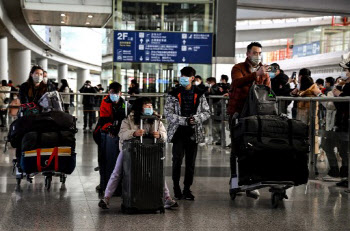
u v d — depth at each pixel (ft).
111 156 20.90
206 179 25.53
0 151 34.63
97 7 57.47
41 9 56.90
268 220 17.38
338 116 23.16
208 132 42.96
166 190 18.95
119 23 52.54
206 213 18.35
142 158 17.71
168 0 52.95
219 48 54.85
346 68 24.61
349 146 22.31
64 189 22.22
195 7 53.42
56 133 21.07
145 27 52.90
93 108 51.01
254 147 18.35
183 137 20.49
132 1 52.54
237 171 20.30
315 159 25.57
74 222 16.62
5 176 25.03
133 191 17.67
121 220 17.04
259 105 19.49
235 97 20.56
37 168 20.90
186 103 20.52
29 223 16.37
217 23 54.39
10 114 47.34
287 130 18.85
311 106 25.70
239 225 16.67
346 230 16.20
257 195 20.51
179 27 53.31
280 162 18.76
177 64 53.21
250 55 20.48
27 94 22.38
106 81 56.85
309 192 22.41
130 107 19.79
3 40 102.58
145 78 52.95
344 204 20.01
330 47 133.28
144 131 17.94
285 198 20.01
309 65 141.18
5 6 70.69
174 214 18.12
